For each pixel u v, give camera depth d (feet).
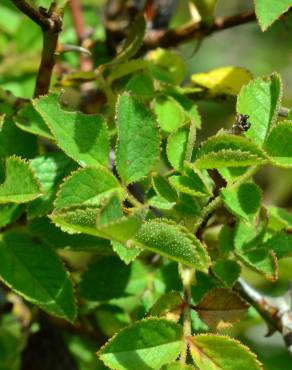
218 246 0.82
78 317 1.01
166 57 0.96
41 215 0.79
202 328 0.81
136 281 0.87
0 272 0.80
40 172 0.80
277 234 0.82
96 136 0.76
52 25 0.79
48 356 1.02
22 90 1.05
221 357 0.72
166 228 0.68
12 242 0.81
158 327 0.72
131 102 0.75
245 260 0.79
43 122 0.82
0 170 0.76
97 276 0.87
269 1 0.75
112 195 0.64
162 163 0.90
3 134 0.83
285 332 0.88
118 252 0.70
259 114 0.76
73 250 0.82
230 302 0.78
